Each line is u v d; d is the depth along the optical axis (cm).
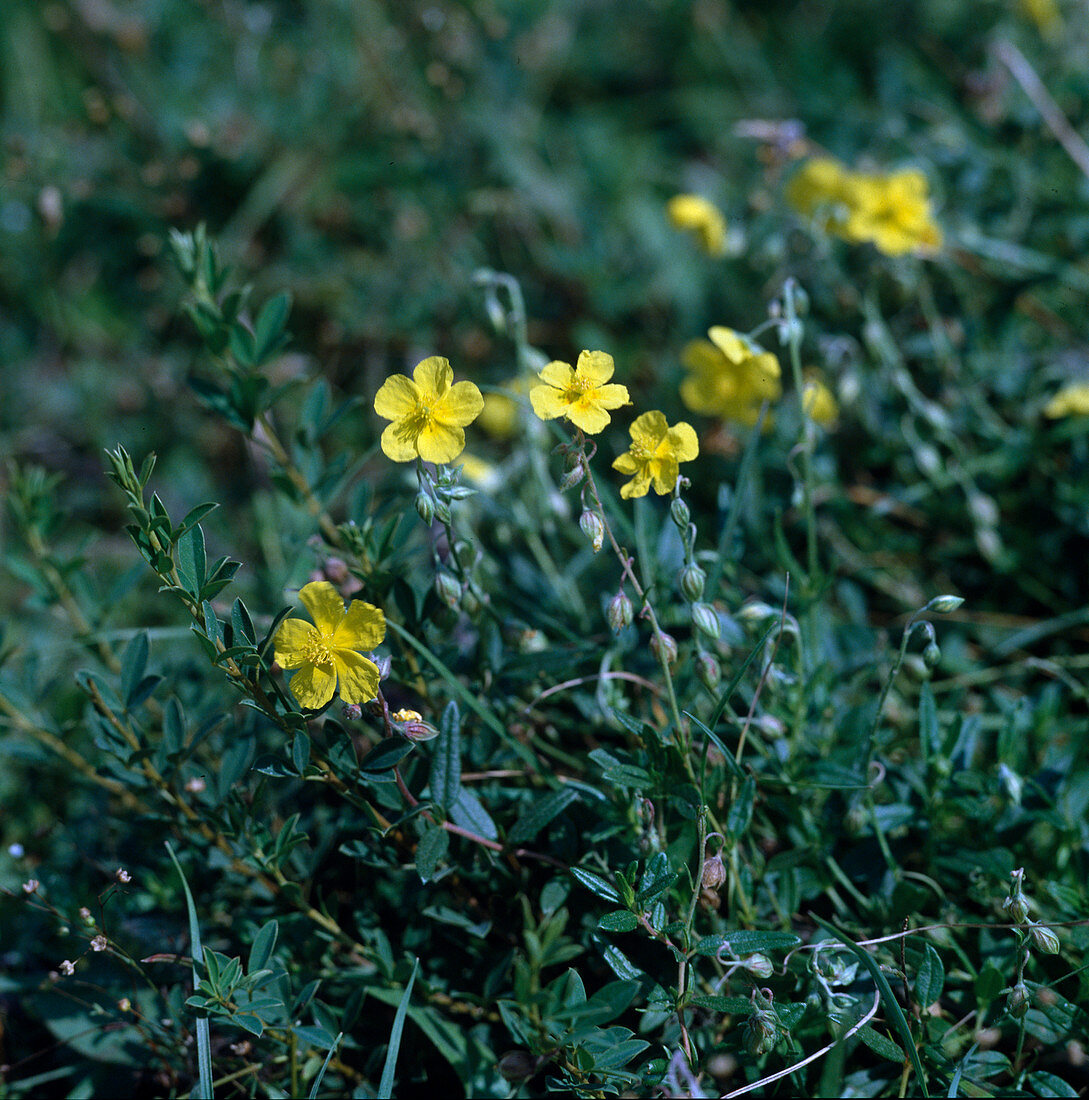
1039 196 81
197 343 99
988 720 68
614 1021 60
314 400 65
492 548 71
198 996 56
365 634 56
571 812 61
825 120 109
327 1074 61
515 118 109
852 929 60
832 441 77
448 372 57
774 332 77
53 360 100
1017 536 73
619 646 63
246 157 102
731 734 63
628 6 128
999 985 58
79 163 101
